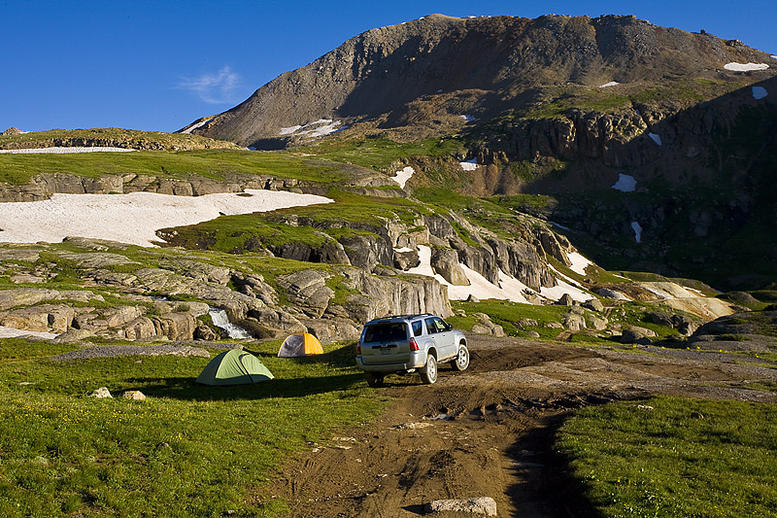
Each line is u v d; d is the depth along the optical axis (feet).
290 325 166.71
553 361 89.71
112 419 38.68
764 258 642.63
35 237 235.81
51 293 141.49
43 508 25.35
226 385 76.59
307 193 448.24
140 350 98.73
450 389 64.23
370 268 293.23
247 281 195.83
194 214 326.24
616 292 509.76
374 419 51.31
